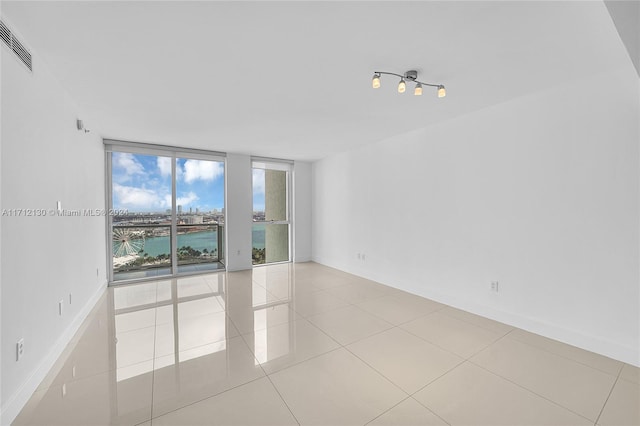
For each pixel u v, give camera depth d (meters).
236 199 5.58
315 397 1.88
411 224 4.12
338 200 5.68
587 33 1.79
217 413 1.73
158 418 1.68
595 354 2.40
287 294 4.11
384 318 3.21
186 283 4.71
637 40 1.71
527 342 2.62
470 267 3.36
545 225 2.71
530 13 1.61
